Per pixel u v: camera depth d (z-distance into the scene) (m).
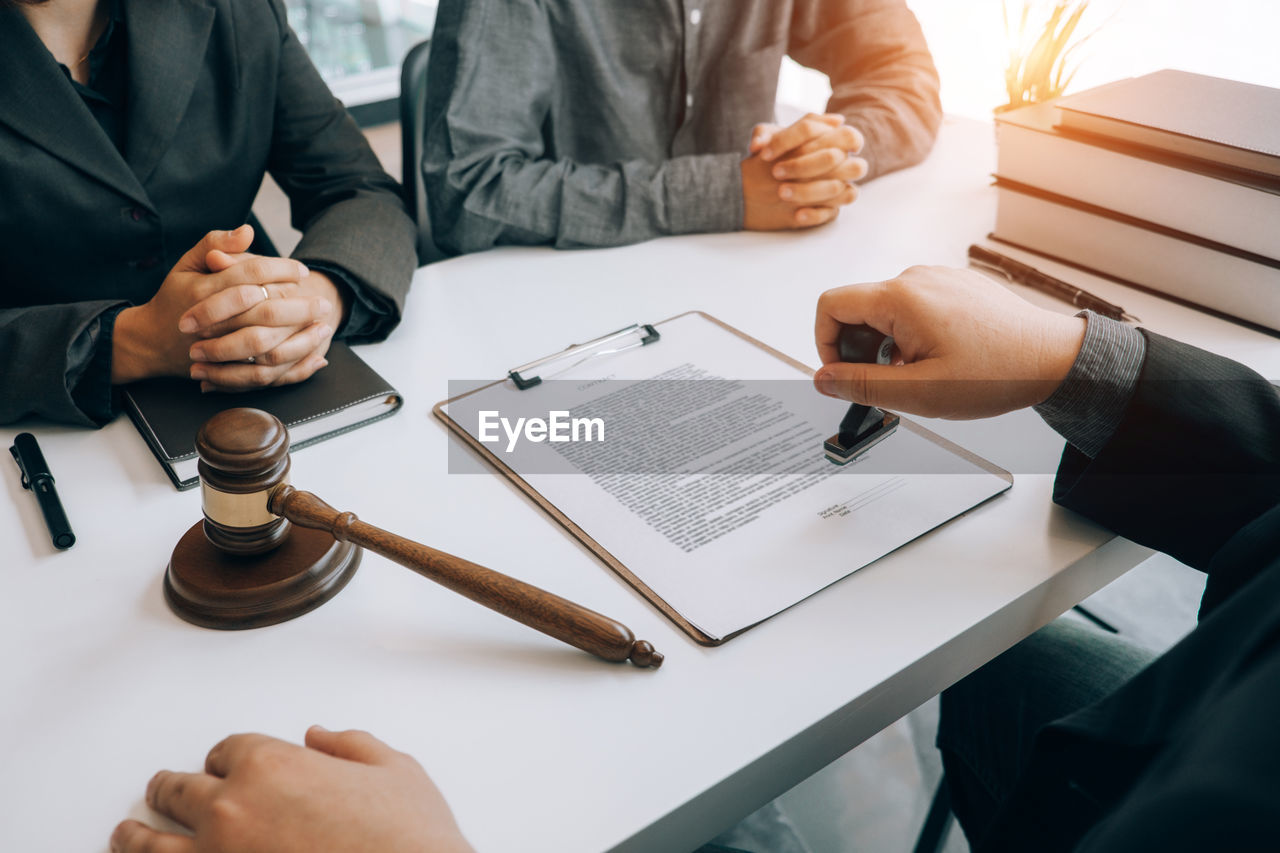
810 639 0.56
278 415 0.75
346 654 0.55
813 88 2.31
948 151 1.35
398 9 2.30
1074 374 0.62
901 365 0.66
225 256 0.79
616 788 0.48
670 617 0.57
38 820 0.46
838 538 0.63
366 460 0.72
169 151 1.08
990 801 0.82
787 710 0.52
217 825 0.42
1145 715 0.46
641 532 0.64
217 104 1.11
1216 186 0.87
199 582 0.58
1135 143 0.92
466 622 0.58
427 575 0.57
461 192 1.07
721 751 0.50
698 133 1.41
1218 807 0.35
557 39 1.25
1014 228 1.06
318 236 0.96
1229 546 0.55
